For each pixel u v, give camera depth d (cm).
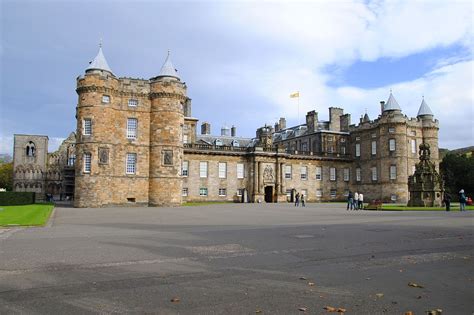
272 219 2905
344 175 8338
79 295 834
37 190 9562
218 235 1859
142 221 2744
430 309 756
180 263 1175
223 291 870
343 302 797
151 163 5631
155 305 768
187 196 6894
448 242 1616
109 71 5462
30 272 1048
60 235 1858
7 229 2145
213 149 7212
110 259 1234
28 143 9619
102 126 5291
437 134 7800
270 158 7500
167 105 5656
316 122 8888
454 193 7975
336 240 1670
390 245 1530
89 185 5153
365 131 8069
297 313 729
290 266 1138
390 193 7356
